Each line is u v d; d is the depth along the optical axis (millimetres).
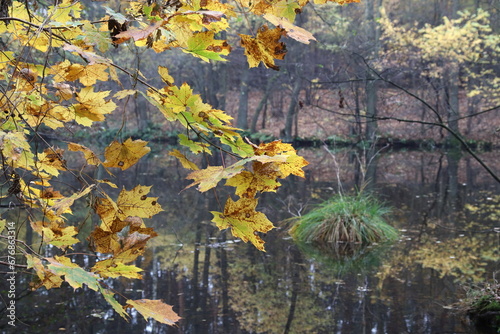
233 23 9328
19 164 802
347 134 21984
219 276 5703
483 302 4648
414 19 21672
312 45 15766
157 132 21891
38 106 792
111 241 711
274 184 688
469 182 13227
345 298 5102
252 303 4910
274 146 698
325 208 7988
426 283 5551
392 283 5559
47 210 771
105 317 4395
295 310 4750
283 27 668
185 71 22438
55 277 647
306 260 6426
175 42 720
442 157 18562
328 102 21750
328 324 4449
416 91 14320
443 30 14602
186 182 12789
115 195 8500
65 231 784
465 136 20891
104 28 755
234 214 691
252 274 5812
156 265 6078
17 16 866
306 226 7652
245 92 22500
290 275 5805
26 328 3998
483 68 16984
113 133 17609
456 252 6789
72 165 12492
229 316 4582
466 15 14688
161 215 9016
